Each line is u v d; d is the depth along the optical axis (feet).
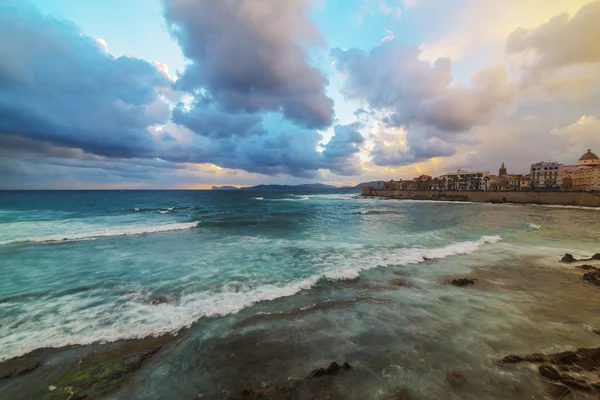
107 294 26.68
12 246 48.26
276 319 21.48
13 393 13.64
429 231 66.18
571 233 65.57
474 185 330.34
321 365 15.84
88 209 124.26
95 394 13.64
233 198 299.58
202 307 23.61
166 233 63.62
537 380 14.19
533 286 29.19
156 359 16.44
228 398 13.17
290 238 57.11
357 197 378.53
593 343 18.15
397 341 18.33
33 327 20.20
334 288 28.45
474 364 15.72
